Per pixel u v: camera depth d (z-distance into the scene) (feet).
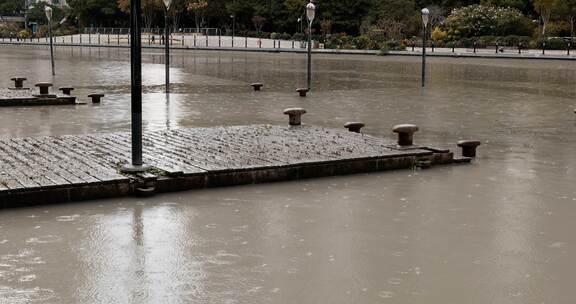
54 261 21.71
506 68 132.67
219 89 82.53
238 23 319.27
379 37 226.99
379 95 77.46
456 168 37.22
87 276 20.48
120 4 311.68
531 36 220.02
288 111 45.91
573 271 21.33
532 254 22.89
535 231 25.52
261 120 54.60
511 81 100.22
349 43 223.71
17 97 62.08
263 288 19.69
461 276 20.81
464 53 182.70
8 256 22.13
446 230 25.53
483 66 139.13
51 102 62.85
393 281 20.36
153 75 105.70
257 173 32.48
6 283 19.85
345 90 83.30
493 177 34.94
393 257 22.47
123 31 321.93
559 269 21.49
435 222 26.55
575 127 53.78
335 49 212.64
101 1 332.39
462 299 19.08
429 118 58.13
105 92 76.64
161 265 21.47
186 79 98.07
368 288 19.80
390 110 63.31
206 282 20.10
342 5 282.97
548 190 32.14
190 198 29.66
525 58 168.96
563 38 210.59
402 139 38.52
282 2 296.30
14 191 27.55
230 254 22.58
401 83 94.68
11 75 100.83
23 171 30.73
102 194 29.25
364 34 241.14
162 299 18.83
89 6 333.01
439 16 256.73
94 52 195.00
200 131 43.73
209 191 30.96
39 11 406.62
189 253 22.63
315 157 35.17
